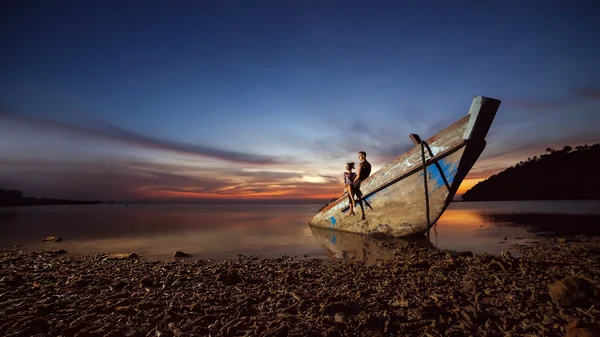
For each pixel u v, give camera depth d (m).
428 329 3.40
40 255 8.59
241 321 3.67
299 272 6.11
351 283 5.29
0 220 22.59
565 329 3.25
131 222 20.81
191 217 27.34
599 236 10.52
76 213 34.75
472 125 8.63
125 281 5.49
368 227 12.23
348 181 12.33
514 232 12.26
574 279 4.06
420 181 10.12
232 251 9.15
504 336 3.22
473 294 4.46
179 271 6.24
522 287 4.69
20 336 3.38
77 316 3.96
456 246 9.20
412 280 5.35
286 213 36.72
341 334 3.32
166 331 3.48
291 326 3.50
